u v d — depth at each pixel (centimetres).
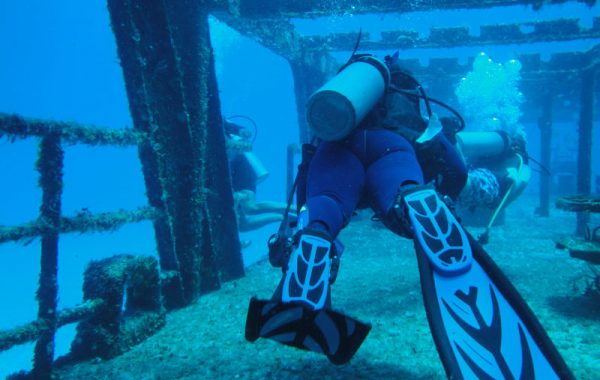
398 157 202
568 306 388
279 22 823
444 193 250
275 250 202
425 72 1148
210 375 286
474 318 164
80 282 1566
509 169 403
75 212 332
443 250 174
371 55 223
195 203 462
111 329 334
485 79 1338
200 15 494
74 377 302
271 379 271
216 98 533
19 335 280
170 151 449
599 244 395
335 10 598
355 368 277
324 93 193
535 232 873
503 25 884
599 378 252
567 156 2853
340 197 195
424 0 585
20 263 2361
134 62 391
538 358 159
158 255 442
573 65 1045
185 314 426
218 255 559
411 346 309
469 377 145
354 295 452
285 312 156
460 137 395
